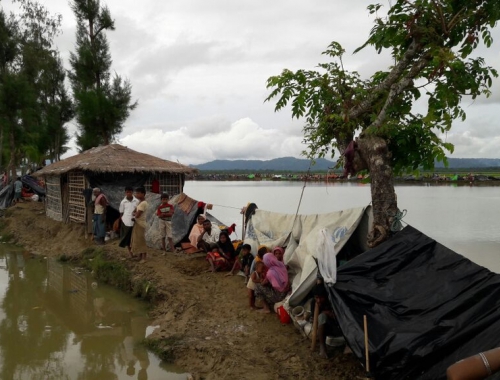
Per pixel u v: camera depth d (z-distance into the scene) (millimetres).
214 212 28391
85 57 24281
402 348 5145
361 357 5387
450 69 6500
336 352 6418
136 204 12273
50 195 20266
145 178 16062
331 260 6414
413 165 7715
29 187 26859
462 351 4906
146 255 12055
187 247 12516
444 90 6758
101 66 24719
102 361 7031
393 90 6852
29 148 32781
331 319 6504
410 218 25828
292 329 7410
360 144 7219
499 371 2982
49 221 19281
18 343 7848
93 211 15086
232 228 11898
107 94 24750
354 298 5980
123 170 15234
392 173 7645
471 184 76312
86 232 15211
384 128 6965
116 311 9469
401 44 7344
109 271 11789
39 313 9516
